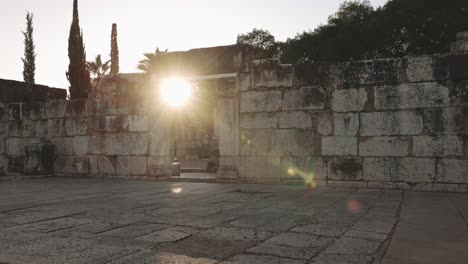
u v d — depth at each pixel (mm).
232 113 11320
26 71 42719
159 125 12617
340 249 4074
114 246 4184
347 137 10102
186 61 12781
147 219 5688
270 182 10836
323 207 6801
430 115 9359
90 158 13453
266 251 4016
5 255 3838
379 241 4402
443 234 4691
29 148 13742
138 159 12758
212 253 3961
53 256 3807
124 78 13156
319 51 37562
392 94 9703
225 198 7984
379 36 32719
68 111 13914
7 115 14938
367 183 9852
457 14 29078
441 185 9195
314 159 10406
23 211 6406
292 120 10672
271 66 10977
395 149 9633
